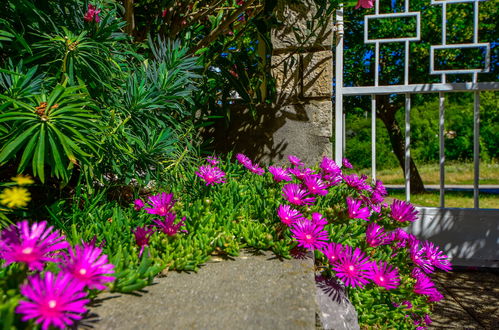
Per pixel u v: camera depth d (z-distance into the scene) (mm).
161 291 901
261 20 2209
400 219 1422
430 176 15016
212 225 1288
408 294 1257
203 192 1519
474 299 2072
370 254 1317
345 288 1210
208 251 1160
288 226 1198
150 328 717
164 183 1640
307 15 2475
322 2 2102
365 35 2678
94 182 1603
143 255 963
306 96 2453
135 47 1951
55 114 1048
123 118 1525
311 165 2441
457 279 2416
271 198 1557
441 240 2592
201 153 2293
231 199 1513
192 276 1009
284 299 860
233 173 1992
